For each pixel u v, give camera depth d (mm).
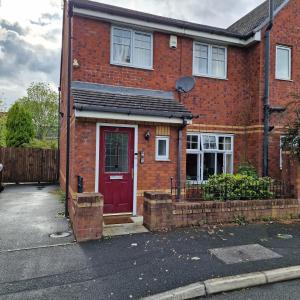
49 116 31531
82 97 7270
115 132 7496
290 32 10398
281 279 4098
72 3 7910
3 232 6113
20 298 3443
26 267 4297
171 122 7801
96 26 8453
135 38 9047
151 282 3838
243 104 10461
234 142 10289
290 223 6758
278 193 7453
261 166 9789
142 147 7703
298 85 10492
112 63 8602
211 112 9961
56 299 3426
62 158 13352
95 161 7207
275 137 9953
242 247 5141
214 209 6562
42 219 7348
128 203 7574
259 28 9758
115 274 4070
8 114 20562
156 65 9211
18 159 16719
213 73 10148
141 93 8836
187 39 9703
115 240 5480
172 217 6215
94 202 5527
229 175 7527
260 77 9844
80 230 5445
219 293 3764
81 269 4230
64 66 11984
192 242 5367
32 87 31250
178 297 3539
